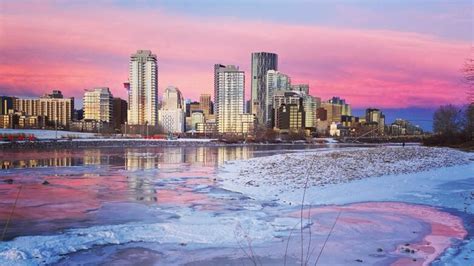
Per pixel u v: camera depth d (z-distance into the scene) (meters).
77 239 13.34
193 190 24.69
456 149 62.97
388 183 26.64
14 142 80.06
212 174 33.72
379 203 20.47
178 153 71.19
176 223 15.73
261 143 159.25
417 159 41.09
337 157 41.91
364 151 51.00
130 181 28.89
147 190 24.64
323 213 18.03
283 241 13.59
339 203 20.47
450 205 19.84
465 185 26.05
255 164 40.38
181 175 32.97
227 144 132.62
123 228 14.78
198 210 18.52
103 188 25.31
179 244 13.11
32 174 32.84
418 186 25.55
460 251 12.57
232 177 31.33
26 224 15.45
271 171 33.25
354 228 15.36
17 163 44.38
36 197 21.59
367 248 12.95
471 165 39.38
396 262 11.62
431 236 14.35
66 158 53.53
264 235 14.21
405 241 13.74
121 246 12.83
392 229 15.27
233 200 21.27
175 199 21.47
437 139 80.19
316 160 39.16
